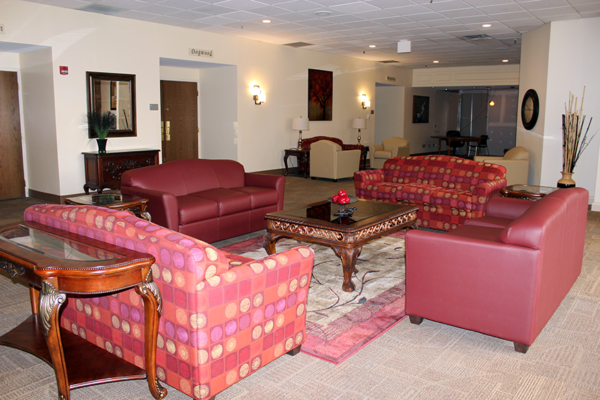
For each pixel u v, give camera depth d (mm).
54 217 2482
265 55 9672
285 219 3775
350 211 3793
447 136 15625
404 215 4051
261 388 2234
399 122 14836
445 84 14477
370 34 8688
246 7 6586
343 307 3221
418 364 2473
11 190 7262
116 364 2275
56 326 1915
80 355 2363
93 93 6984
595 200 6852
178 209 4340
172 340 2006
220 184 5406
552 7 6410
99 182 6793
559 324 2980
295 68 10445
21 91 7215
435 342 2727
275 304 2262
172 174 4969
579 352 2615
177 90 9422
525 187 5309
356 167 10094
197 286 1854
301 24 7785
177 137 9523
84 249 2043
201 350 1920
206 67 9359
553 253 2682
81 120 6926
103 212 2232
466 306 2688
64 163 6809
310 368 2420
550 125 7457
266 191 5277
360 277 3836
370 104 13008
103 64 7070
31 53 6863
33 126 7090
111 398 2172
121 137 7434
